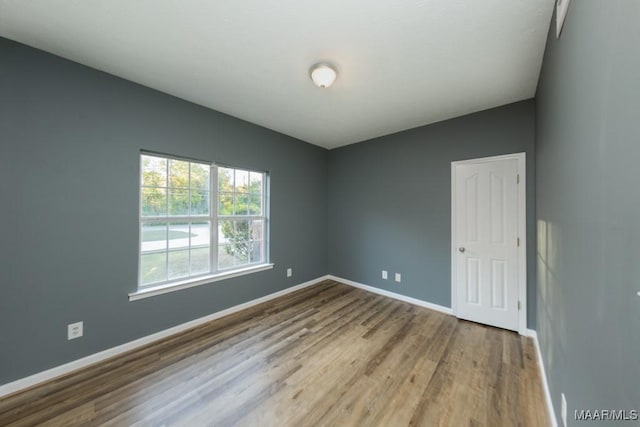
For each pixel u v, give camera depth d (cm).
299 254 387
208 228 283
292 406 156
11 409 152
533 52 176
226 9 141
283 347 222
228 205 303
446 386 173
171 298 245
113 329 209
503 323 259
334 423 143
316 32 159
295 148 379
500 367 194
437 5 137
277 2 135
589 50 84
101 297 204
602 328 75
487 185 271
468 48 173
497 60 186
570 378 111
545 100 179
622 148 61
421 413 150
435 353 214
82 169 195
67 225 189
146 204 237
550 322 163
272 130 345
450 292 296
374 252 375
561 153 129
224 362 200
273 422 144
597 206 79
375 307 315
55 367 182
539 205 216
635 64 53
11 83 167
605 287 73
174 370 190
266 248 345
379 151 370
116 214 212
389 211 357
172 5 138
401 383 177
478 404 157
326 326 263
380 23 150
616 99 64
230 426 141
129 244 219
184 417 147
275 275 350
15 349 168
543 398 162
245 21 150
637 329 53
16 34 162
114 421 144
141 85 225
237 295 302
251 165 318
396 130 343
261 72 205
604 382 73
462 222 287
